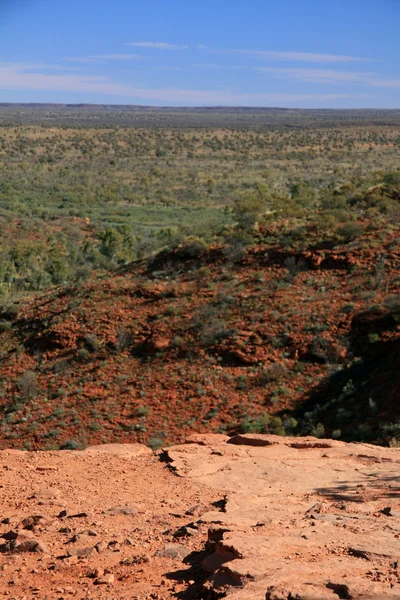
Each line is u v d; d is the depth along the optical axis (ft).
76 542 24.00
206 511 28.78
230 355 115.44
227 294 131.95
